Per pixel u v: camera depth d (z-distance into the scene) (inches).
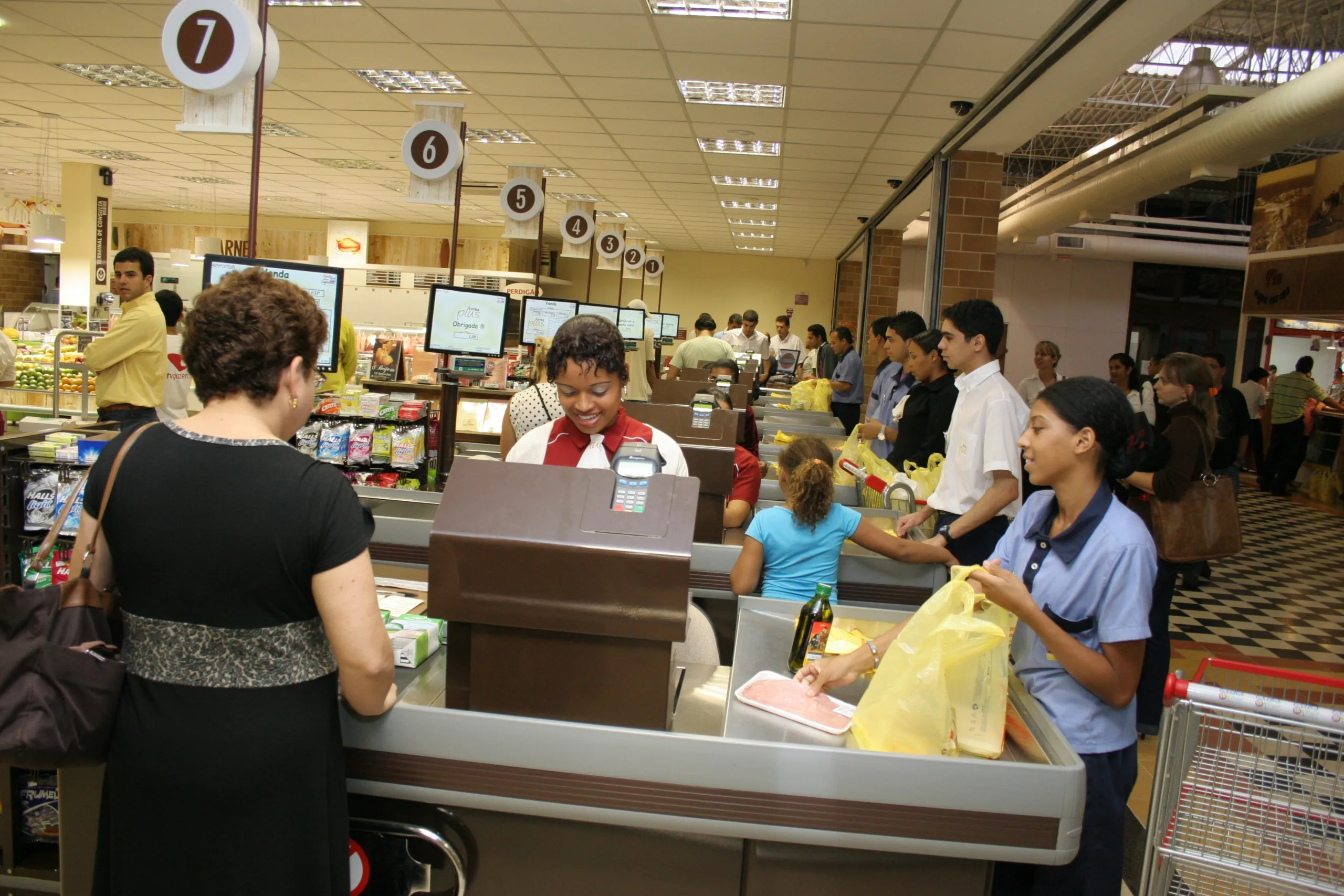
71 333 247.0
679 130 369.1
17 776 91.1
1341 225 335.3
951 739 60.3
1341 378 550.0
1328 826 63.6
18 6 263.4
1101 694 65.7
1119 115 427.8
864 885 60.6
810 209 564.7
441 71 303.3
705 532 131.2
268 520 49.9
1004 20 219.8
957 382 127.6
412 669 70.9
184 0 142.6
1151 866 66.9
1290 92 246.1
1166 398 146.1
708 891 62.2
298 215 785.6
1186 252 592.7
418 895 64.9
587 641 62.8
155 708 51.0
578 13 239.8
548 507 63.2
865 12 224.5
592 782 59.2
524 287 719.7
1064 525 70.2
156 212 834.2
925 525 135.6
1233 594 268.5
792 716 65.2
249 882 51.1
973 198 354.0
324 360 166.1
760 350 618.5
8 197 741.9
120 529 51.2
